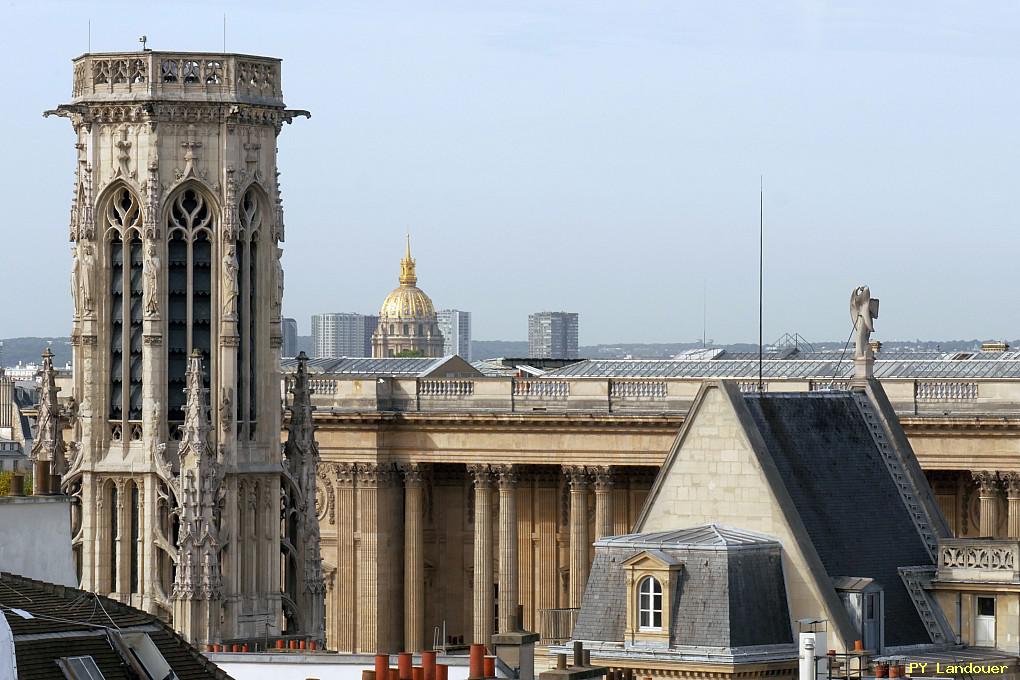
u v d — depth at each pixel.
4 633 132.75
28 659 145.25
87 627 150.00
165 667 152.88
